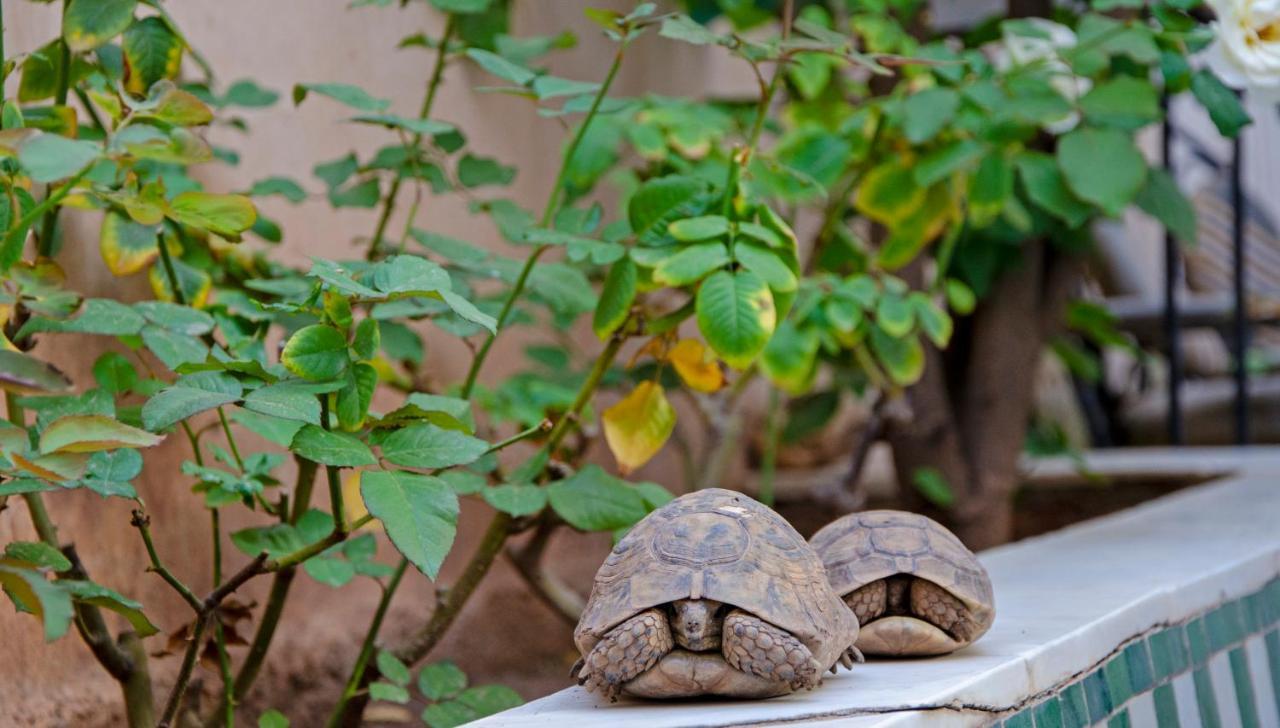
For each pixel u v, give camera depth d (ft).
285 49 9.60
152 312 6.19
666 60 14.57
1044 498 14.88
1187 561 8.27
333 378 5.13
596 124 10.42
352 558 7.04
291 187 7.86
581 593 11.69
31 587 4.29
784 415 16.88
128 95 5.71
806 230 16.47
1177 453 15.46
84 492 7.59
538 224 8.29
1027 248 12.34
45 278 5.62
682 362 7.30
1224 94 8.30
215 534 6.73
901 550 5.69
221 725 7.07
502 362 11.69
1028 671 5.60
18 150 4.55
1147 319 17.83
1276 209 26.43
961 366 13.00
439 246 7.77
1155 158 24.31
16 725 6.80
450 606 7.54
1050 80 10.26
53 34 7.88
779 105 13.99
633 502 6.98
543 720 4.83
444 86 11.10
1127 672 6.50
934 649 5.64
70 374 7.62
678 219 6.98
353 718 7.47
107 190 5.54
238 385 5.16
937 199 10.46
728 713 4.74
